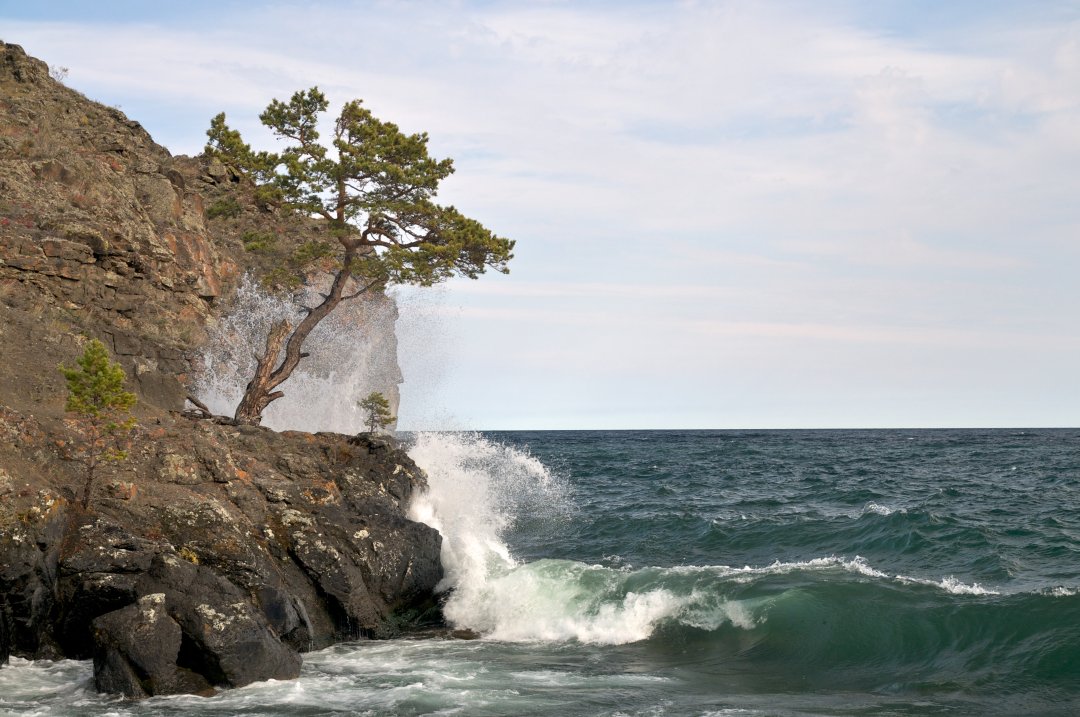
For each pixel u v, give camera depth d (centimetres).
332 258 3147
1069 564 2497
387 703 1518
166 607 1602
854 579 2106
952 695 1538
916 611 1848
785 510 3975
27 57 3753
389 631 2050
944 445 11850
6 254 2483
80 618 1653
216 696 1534
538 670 1750
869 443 12938
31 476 1744
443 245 3016
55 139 3212
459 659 1838
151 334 2777
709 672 1738
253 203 3641
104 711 1438
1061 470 6353
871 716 1445
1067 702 1470
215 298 3444
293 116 2947
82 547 1670
